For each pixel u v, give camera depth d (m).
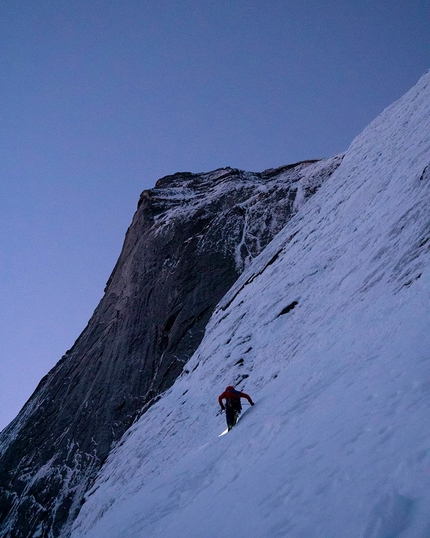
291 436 6.10
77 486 21.11
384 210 14.25
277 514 4.07
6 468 26.34
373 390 5.40
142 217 42.19
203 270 31.31
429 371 4.83
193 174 53.41
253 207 36.56
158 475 13.72
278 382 10.64
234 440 8.30
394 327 7.58
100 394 26.91
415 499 2.98
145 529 7.45
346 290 12.13
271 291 18.86
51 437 26.58
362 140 26.66
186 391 19.41
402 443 3.72
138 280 34.72
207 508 6.02
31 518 21.12
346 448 4.35
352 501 3.39
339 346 9.20
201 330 26.12
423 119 18.25
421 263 8.90
